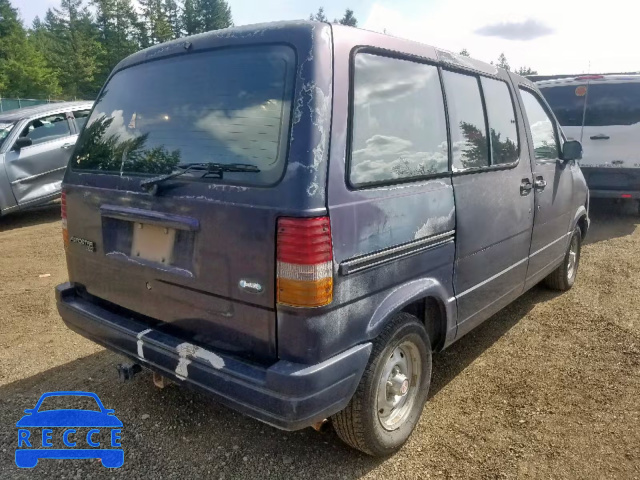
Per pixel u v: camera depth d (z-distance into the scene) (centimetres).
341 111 230
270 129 228
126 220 276
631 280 561
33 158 862
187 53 269
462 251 311
